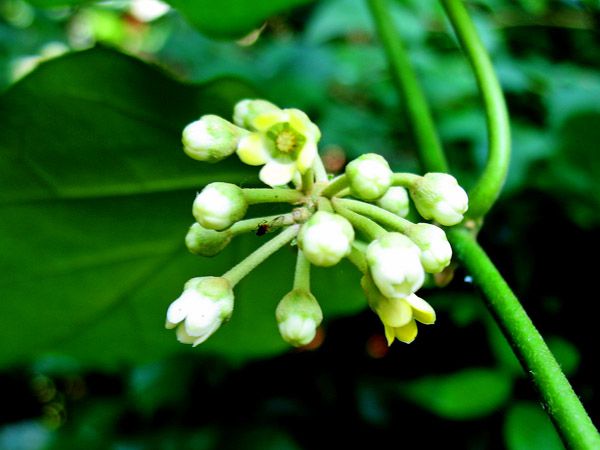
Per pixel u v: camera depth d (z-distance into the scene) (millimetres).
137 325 111
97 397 226
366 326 179
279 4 100
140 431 196
